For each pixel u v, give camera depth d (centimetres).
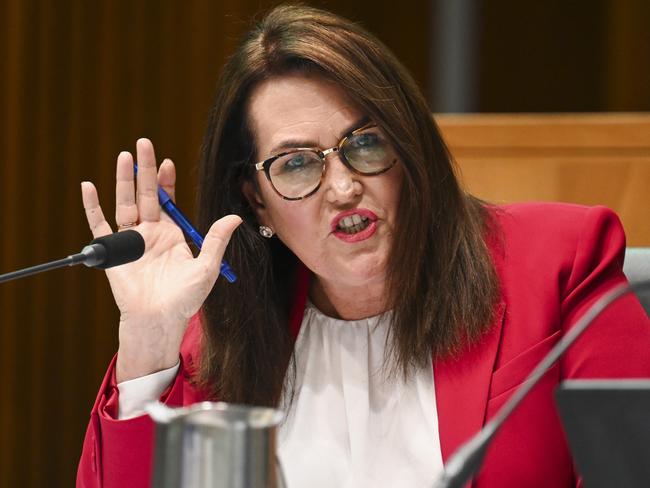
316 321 762
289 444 725
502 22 1427
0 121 1429
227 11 1406
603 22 1408
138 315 657
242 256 745
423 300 704
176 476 398
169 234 695
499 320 700
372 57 691
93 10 1423
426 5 1422
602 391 409
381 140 682
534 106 1430
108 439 634
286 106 690
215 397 749
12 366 1438
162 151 1421
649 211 1011
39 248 1432
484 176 1041
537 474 662
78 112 1426
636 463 411
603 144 1020
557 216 741
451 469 412
